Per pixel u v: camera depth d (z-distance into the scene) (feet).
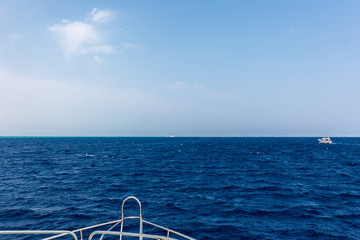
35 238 35.55
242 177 90.02
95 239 35.24
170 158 173.47
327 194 61.67
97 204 52.85
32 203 53.31
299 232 37.35
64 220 42.57
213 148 310.65
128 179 85.87
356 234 36.58
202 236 36.27
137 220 42.75
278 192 64.13
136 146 368.07
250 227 39.42
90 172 103.50
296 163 139.13
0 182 79.41
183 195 61.31
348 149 294.25
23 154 203.21
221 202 54.49
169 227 39.63
